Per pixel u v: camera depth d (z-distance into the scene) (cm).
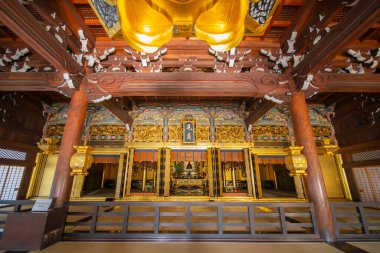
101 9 317
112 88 516
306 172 451
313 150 458
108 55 544
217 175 930
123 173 927
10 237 339
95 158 970
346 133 943
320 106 1062
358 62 513
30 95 911
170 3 194
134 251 337
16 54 512
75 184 937
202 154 976
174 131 1007
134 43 216
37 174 948
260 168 1906
